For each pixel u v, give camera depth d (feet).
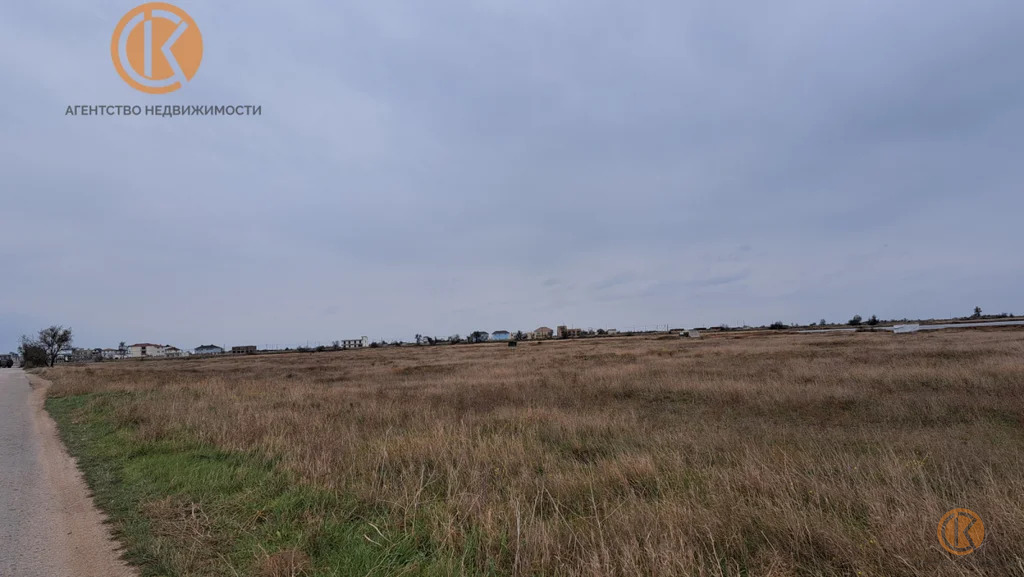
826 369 55.93
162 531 14.14
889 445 21.35
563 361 99.30
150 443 26.00
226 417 33.09
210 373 108.78
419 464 21.22
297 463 20.21
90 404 43.42
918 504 12.94
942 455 19.67
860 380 45.57
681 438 25.07
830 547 11.63
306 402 43.42
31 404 49.19
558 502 16.01
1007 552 11.00
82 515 15.71
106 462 22.93
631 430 28.12
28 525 14.89
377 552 12.25
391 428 29.07
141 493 17.83
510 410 36.35
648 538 11.56
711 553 11.63
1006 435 24.56
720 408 37.83
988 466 17.47
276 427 28.50
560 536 12.72
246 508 15.88
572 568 11.07
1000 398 33.99
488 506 14.78
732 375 56.13
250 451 23.54
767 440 24.20
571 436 27.12
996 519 11.82
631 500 15.51
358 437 26.53
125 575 11.61
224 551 12.80
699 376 56.03
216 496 17.28
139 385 61.57
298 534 13.60
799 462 18.93
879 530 12.08
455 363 110.52
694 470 18.60
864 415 32.42
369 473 19.47
